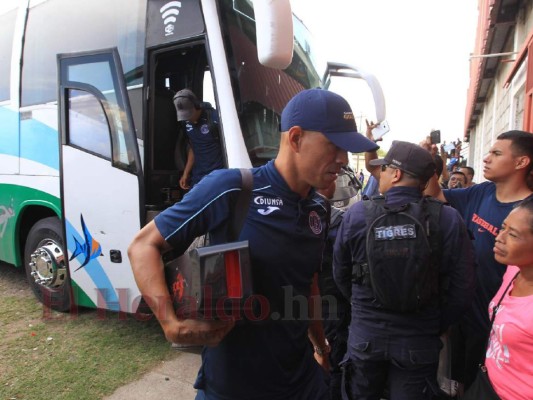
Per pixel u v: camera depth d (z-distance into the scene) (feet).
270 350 4.61
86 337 11.38
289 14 7.23
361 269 6.52
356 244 6.56
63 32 12.21
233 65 9.95
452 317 6.44
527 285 5.19
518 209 5.24
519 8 23.67
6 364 9.89
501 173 7.10
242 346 4.55
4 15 14.08
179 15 10.05
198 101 10.64
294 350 4.83
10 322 12.30
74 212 11.40
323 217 4.92
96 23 11.51
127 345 10.98
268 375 4.68
